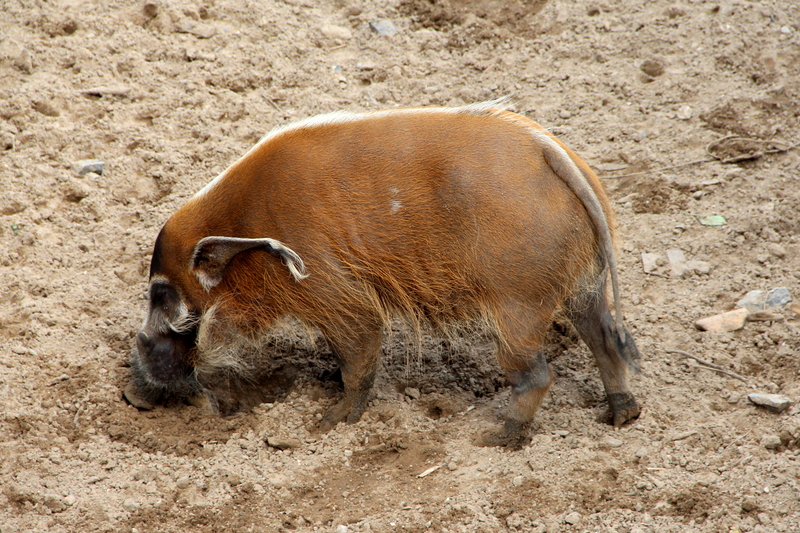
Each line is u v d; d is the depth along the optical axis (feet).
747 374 61.98
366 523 50.16
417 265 55.31
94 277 72.08
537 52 102.12
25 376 61.05
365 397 60.39
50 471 54.13
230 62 99.25
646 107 92.02
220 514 51.93
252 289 57.57
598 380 63.67
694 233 75.72
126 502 51.98
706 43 100.17
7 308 67.92
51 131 86.79
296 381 64.90
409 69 99.50
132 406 60.80
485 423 59.11
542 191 52.90
